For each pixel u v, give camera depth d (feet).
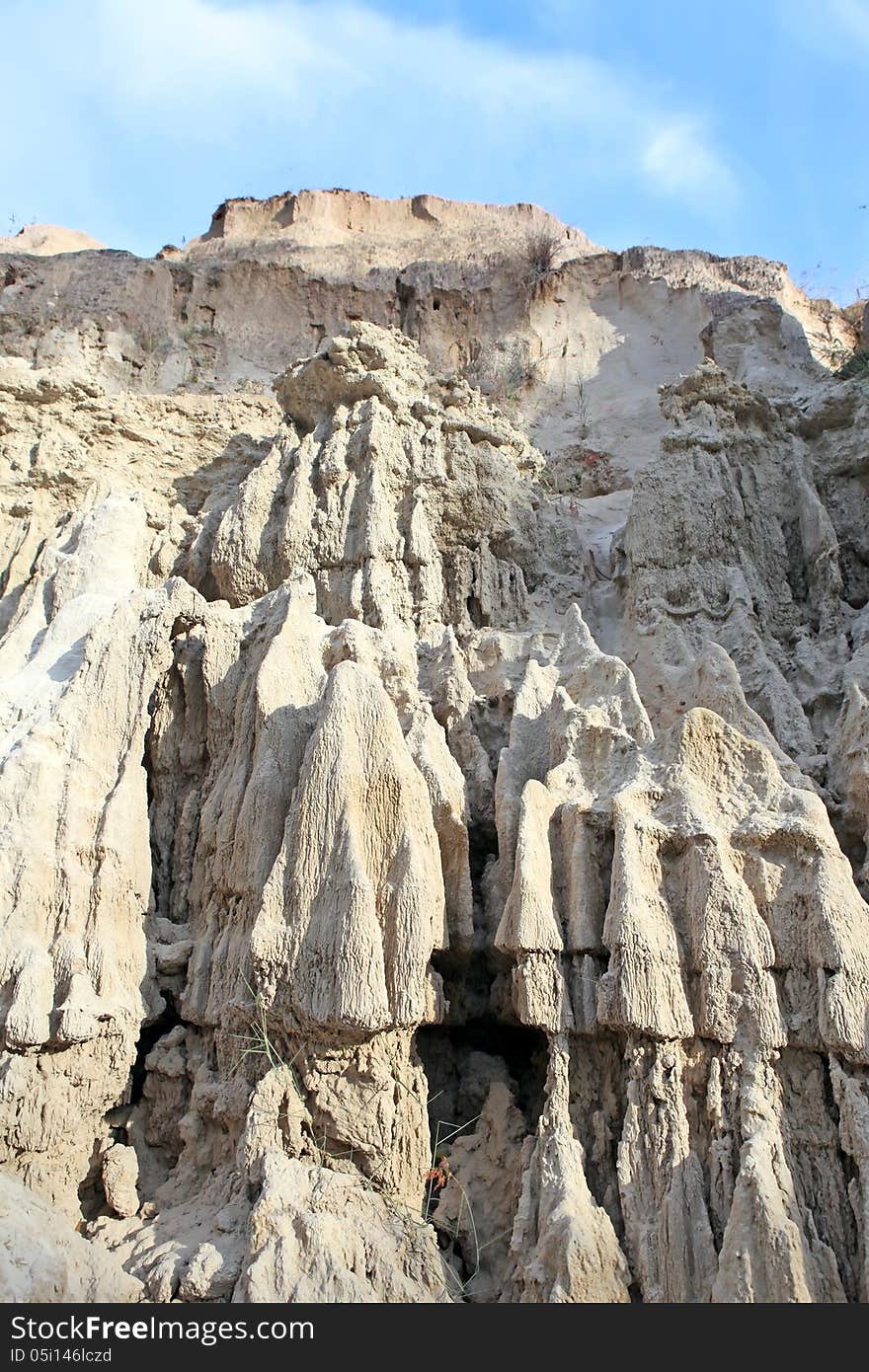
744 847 22.04
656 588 32.14
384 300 60.64
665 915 21.42
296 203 70.74
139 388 54.44
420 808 23.68
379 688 24.71
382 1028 21.11
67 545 34.71
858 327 61.00
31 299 56.29
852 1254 18.72
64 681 28.78
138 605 28.73
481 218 72.90
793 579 33.53
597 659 27.76
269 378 56.70
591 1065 21.35
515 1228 19.65
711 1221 19.07
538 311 58.18
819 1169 19.40
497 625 32.83
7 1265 18.44
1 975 22.98
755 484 34.30
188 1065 23.79
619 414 51.34
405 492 33.63
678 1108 19.95
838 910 20.81
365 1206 20.31
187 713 28.66
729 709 26.23
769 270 59.26
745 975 20.54
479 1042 25.48
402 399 35.09
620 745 24.54
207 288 59.88
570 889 22.35
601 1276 18.34
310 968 21.54
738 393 35.45
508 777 25.34
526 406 53.01
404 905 21.98
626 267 59.47
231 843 25.20
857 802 24.61
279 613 28.94
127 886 24.94
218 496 36.52
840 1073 19.74
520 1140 22.31
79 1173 22.39
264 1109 21.11
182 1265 19.40
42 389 37.60
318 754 23.50
